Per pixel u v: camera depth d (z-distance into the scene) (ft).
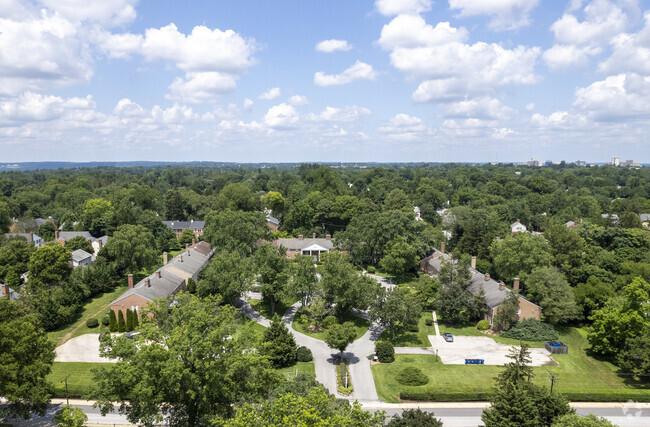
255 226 358.64
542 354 202.69
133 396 117.91
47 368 140.15
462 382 173.99
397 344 212.23
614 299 207.21
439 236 385.50
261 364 129.70
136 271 309.63
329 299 238.68
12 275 261.03
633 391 166.61
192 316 126.93
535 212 564.30
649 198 642.22
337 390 167.53
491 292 243.81
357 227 358.64
